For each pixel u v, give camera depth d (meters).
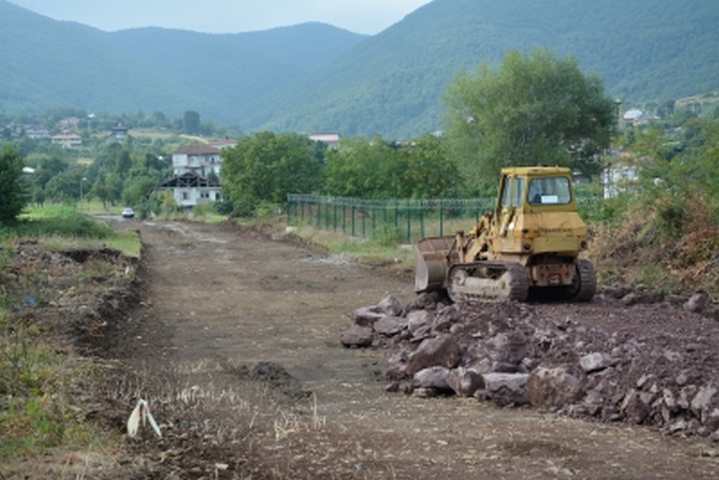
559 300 22.66
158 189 145.12
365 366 18.20
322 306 27.89
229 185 89.25
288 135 90.19
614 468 10.18
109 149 194.38
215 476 9.91
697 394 11.84
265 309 27.38
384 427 12.35
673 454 10.73
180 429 12.02
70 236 52.12
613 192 32.97
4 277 26.16
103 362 17.61
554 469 10.14
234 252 52.81
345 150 76.19
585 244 21.50
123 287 29.75
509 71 70.75
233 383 16.16
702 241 26.91
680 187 29.34
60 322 20.75
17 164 54.50
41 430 10.87
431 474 10.02
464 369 15.31
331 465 10.40
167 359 19.12
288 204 73.38
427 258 24.11
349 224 60.50
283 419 12.91
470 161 70.31
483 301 20.52
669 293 23.52
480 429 12.12
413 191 68.81
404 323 20.73
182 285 34.62
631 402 12.38
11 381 13.58
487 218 22.88
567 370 13.86
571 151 73.12
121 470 9.69
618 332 15.81
